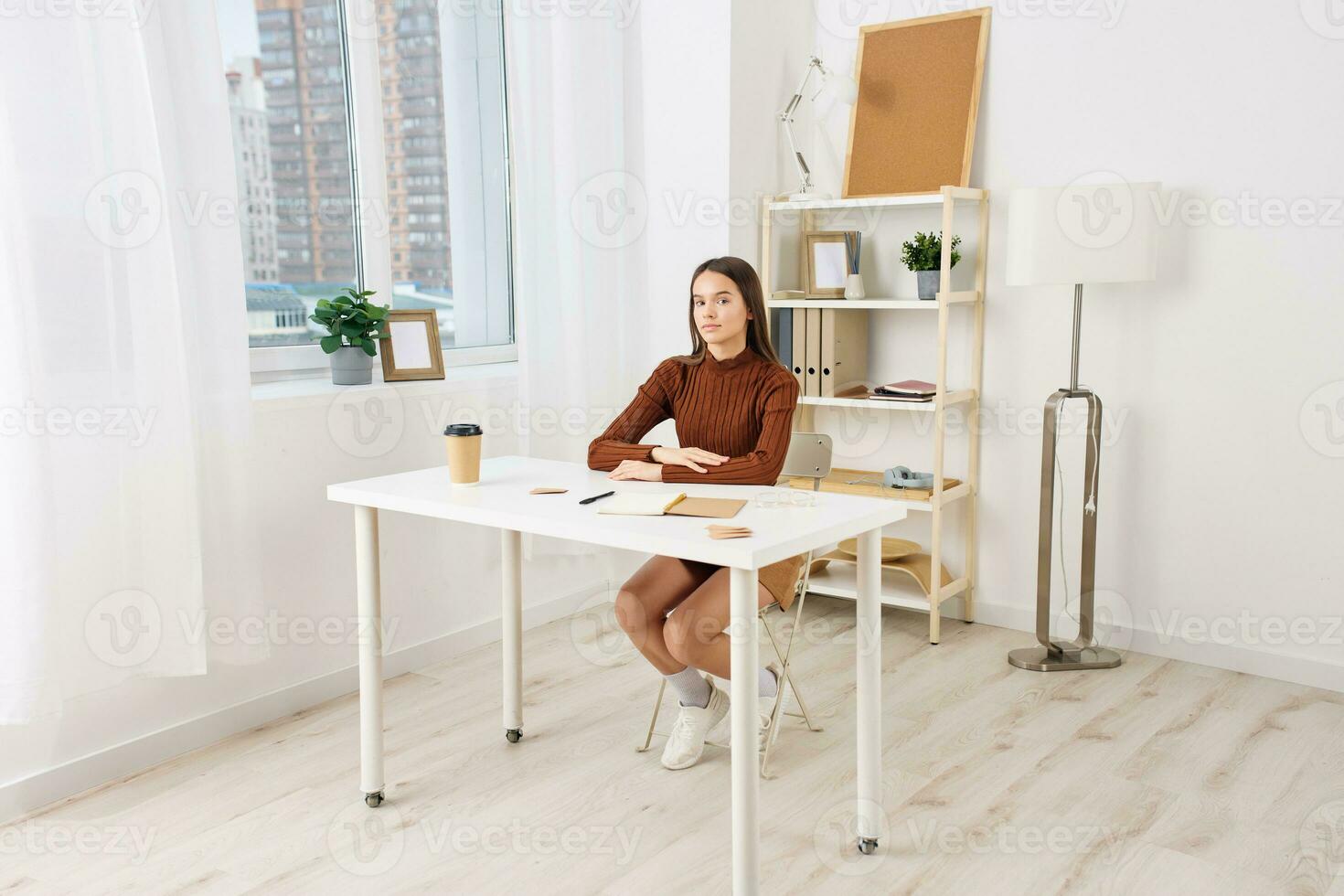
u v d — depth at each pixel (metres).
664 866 2.38
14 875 2.36
